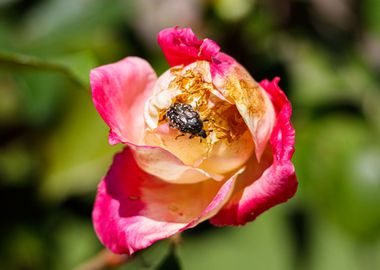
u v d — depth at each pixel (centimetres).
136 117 25
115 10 36
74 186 35
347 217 35
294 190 23
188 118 24
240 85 24
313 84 36
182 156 24
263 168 24
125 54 36
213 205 23
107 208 25
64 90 35
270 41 35
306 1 36
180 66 25
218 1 34
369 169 35
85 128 35
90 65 28
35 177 36
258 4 34
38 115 35
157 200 25
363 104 36
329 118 36
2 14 36
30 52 35
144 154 24
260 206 24
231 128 24
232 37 34
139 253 28
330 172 35
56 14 36
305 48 36
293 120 35
